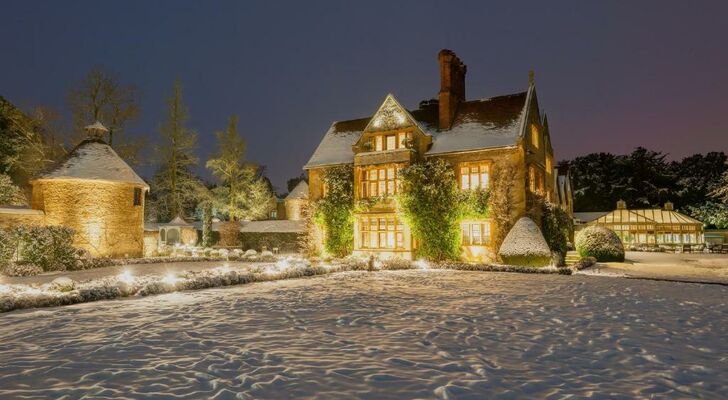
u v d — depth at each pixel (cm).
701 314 980
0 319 922
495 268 2053
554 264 2312
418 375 553
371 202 2720
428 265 2211
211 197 4603
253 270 1739
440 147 2716
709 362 619
